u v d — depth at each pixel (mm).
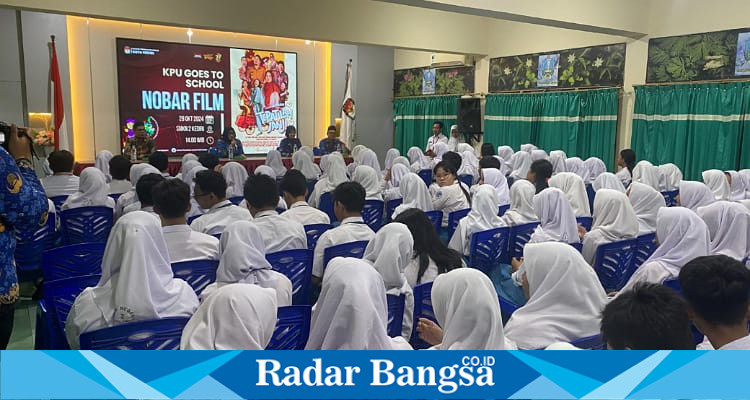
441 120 11008
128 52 8805
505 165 7859
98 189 4039
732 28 6648
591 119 8383
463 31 9555
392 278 2125
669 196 5848
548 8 6469
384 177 6539
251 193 2939
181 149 9430
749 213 2914
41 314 2027
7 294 1906
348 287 1396
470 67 10391
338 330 1384
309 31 7785
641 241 3104
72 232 3766
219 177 3068
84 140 8625
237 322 1315
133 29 8852
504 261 3340
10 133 2090
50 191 4586
